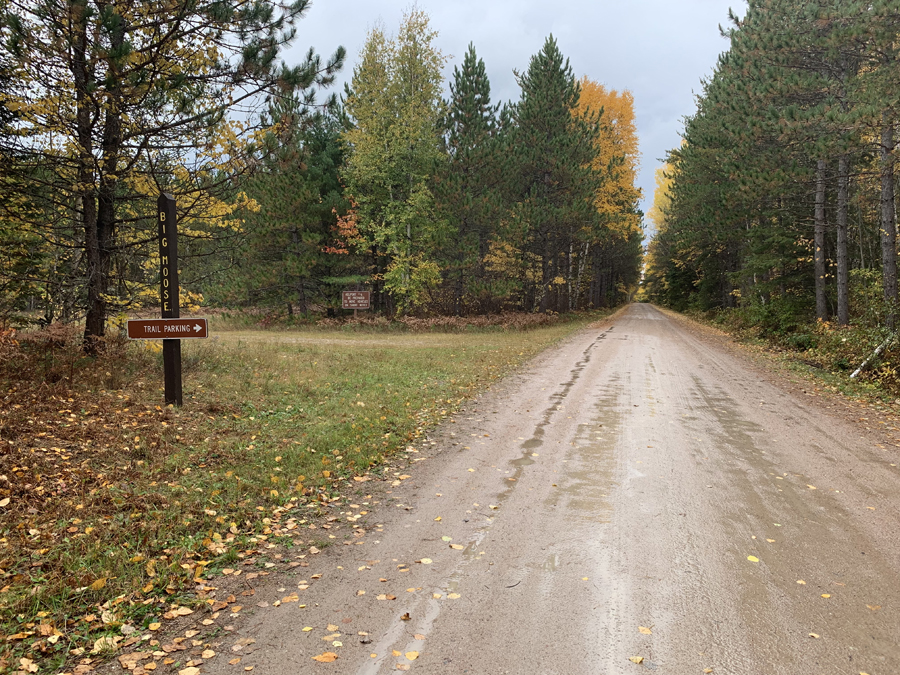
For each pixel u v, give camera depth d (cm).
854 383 1258
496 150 2725
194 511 480
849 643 313
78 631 315
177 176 1059
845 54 1527
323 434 726
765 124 1631
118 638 310
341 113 2734
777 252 2306
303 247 2952
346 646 307
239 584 374
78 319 1048
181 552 407
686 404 992
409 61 2539
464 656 300
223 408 820
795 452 702
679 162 3566
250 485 542
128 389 860
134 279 1105
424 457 670
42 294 1017
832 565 407
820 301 1986
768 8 1839
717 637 318
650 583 379
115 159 973
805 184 1994
